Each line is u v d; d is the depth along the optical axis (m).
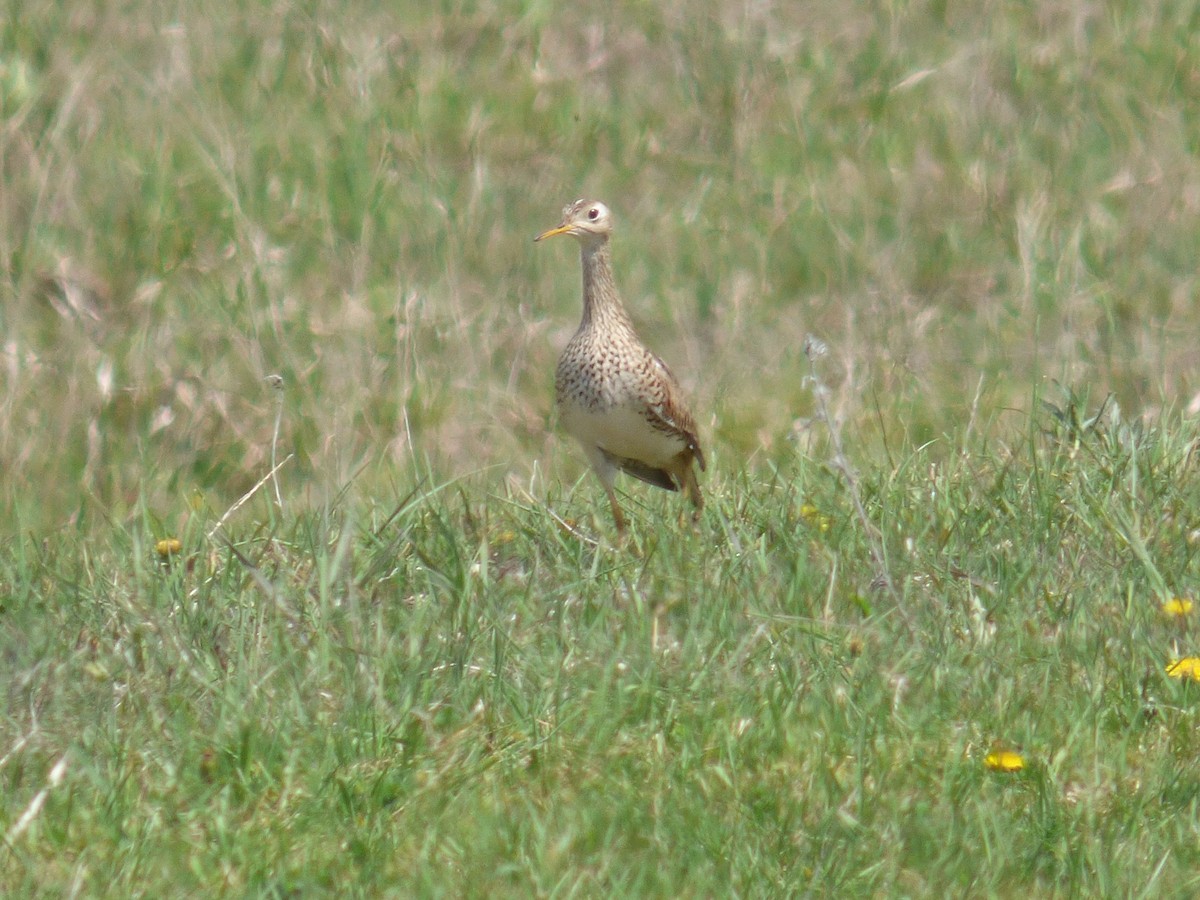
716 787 8.22
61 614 9.70
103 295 16.25
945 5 22.80
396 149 19.17
